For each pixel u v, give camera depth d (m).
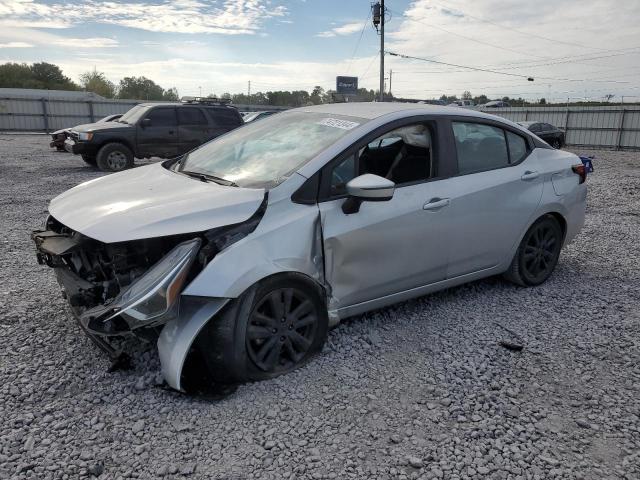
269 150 3.70
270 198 3.12
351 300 3.49
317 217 3.21
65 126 35.25
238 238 2.94
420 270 3.80
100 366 3.20
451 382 3.18
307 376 3.16
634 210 9.02
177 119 14.21
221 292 2.78
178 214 2.91
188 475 2.35
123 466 2.39
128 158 13.72
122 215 2.93
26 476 2.29
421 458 2.50
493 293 4.62
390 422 2.77
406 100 5.70
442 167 3.89
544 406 2.97
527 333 3.86
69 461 2.40
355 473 2.39
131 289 2.75
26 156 17.33
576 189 4.86
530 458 2.53
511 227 4.35
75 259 3.29
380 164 3.62
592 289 4.81
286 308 3.10
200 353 3.14
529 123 24.58
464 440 2.65
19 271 4.98
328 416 2.80
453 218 3.88
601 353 3.60
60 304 4.12
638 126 29.83
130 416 2.75
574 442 2.66
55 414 2.74
